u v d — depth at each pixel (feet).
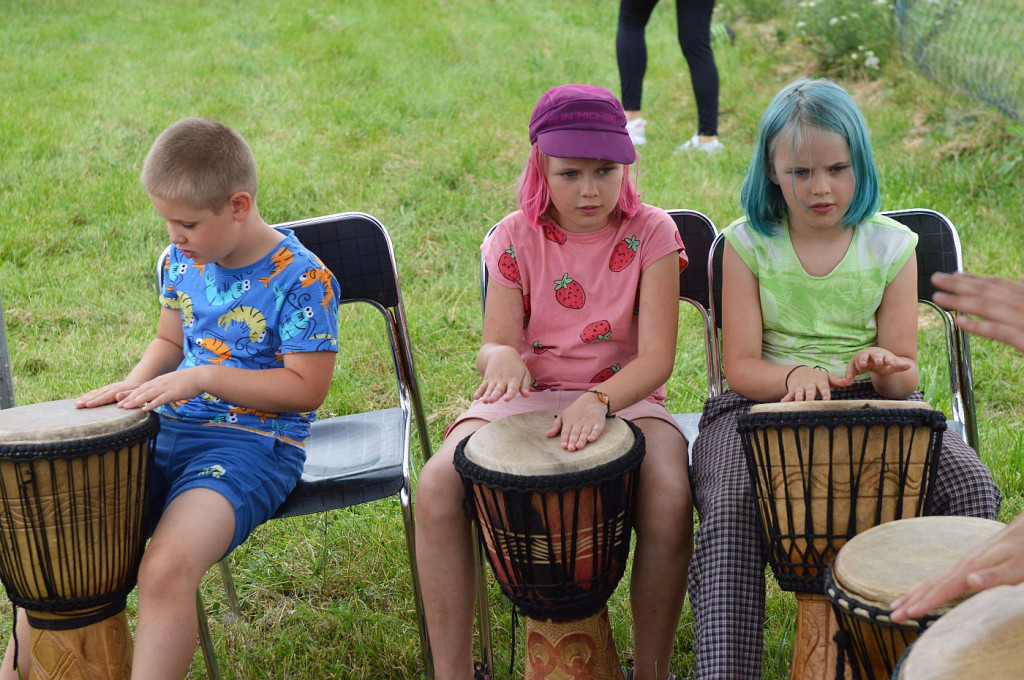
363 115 22.50
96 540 6.66
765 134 7.57
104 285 16.02
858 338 7.73
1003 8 21.17
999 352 13.42
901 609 4.85
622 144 7.47
